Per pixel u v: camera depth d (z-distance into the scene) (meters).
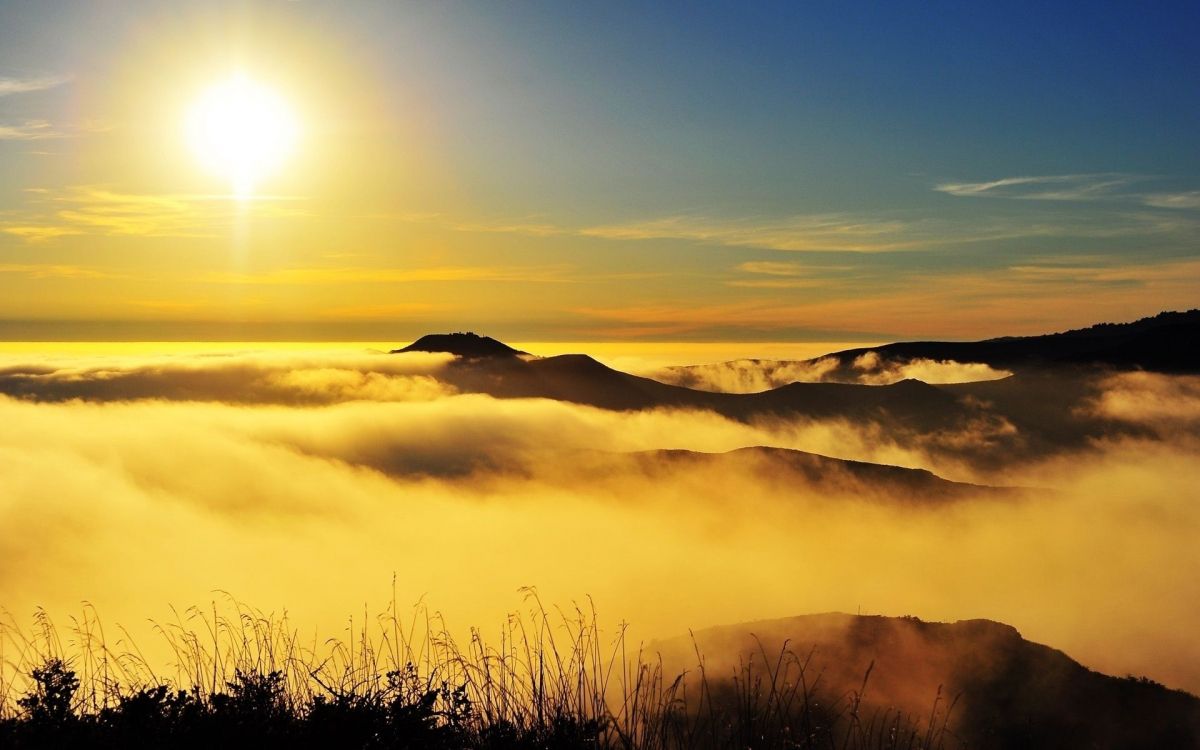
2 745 4.49
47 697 4.73
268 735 4.70
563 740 4.79
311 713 4.83
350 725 4.73
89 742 4.60
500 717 5.00
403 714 4.83
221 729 4.67
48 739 4.55
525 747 4.80
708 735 4.76
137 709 4.69
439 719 5.00
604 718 4.93
